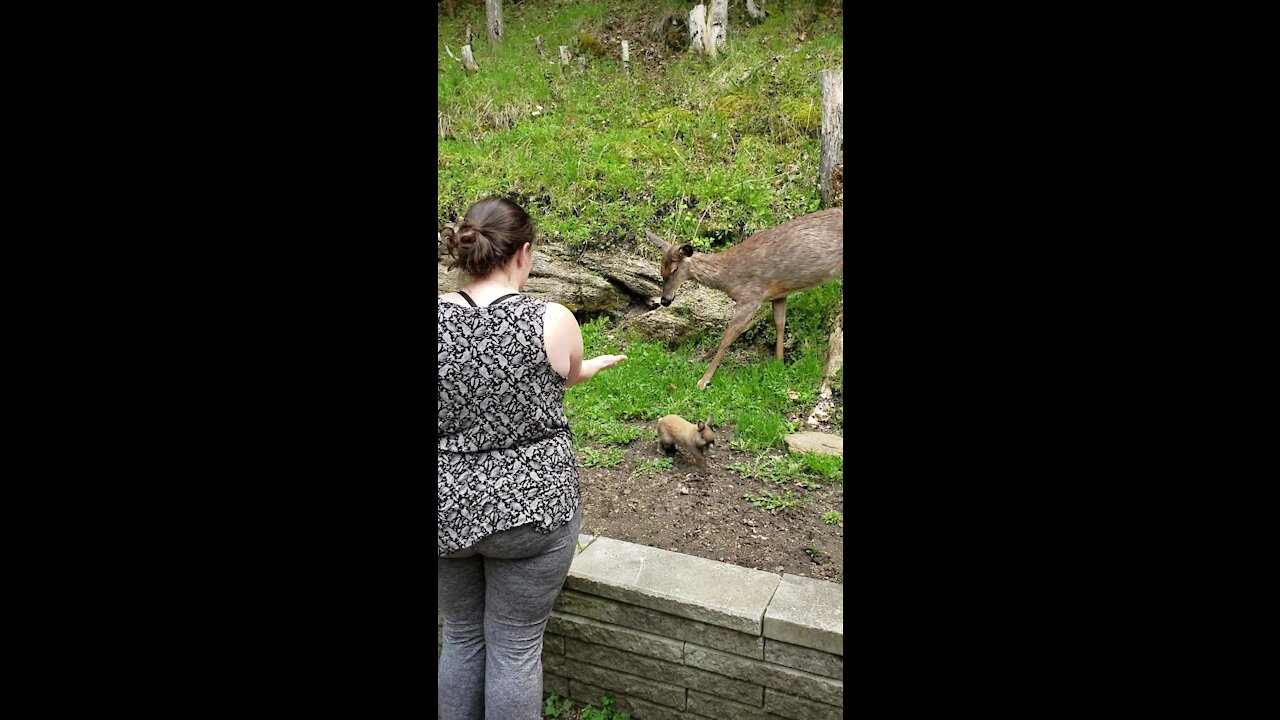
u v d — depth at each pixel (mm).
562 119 6742
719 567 2240
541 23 8922
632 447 3406
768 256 3879
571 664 2344
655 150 5875
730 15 7844
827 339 4184
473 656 1794
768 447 3316
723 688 2125
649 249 5035
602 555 2318
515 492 1562
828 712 1992
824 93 4758
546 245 5195
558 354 1582
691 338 4570
